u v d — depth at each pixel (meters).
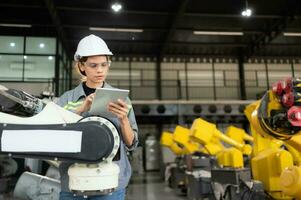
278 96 1.83
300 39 11.75
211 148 4.74
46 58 9.59
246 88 13.00
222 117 10.80
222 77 13.03
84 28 10.02
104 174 0.98
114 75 12.54
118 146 0.98
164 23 10.10
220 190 3.69
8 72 9.39
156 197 6.28
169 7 9.14
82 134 0.94
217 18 9.77
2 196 5.10
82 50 1.33
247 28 10.63
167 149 12.52
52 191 2.66
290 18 9.52
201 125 4.55
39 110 1.16
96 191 0.98
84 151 0.94
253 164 3.30
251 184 3.14
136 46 11.93
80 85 1.50
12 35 9.66
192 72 12.95
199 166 5.69
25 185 2.79
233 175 3.40
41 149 0.94
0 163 5.72
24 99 1.09
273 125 1.84
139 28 10.16
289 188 1.96
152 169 12.61
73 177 0.99
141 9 9.13
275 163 2.96
